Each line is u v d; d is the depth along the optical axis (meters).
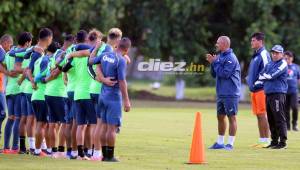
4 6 106.56
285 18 127.38
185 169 41.88
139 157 47.72
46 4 112.94
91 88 45.72
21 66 49.84
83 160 45.12
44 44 49.06
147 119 84.31
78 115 46.28
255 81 56.47
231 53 53.97
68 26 119.56
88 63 44.62
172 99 132.00
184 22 127.50
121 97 44.31
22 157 46.62
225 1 129.25
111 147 44.59
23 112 50.31
